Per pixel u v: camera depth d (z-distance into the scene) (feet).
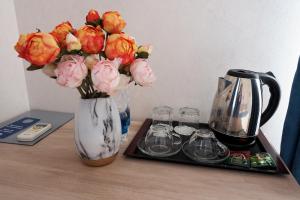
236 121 2.23
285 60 2.57
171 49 2.76
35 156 2.11
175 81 2.88
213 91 2.82
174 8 2.61
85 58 1.59
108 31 1.66
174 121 2.97
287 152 2.38
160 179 1.81
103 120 1.84
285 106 2.70
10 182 1.74
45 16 2.93
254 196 1.64
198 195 1.64
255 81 2.14
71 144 2.35
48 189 1.67
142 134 2.56
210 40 2.65
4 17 2.85
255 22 2.50
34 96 3.34
